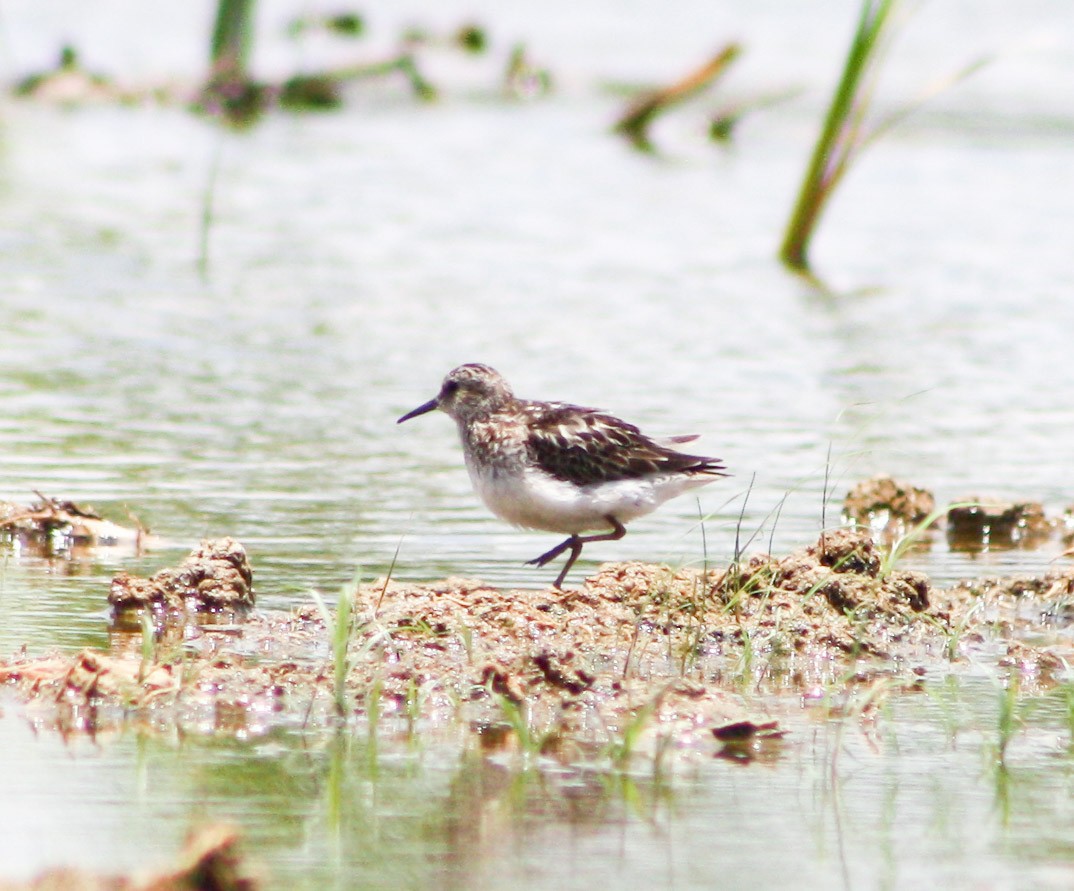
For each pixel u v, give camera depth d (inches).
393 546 566.3
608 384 791.7
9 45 1776.6
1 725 394.6
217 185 1270.9
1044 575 541.3
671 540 582.2
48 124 1485.0
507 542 577.6
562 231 1170.6
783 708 428.5
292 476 648.4
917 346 896.9
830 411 762.2
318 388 780.6
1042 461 701.3
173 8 2103.8
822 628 480.4
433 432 723.4
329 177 1326.3
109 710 408.2
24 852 320.5
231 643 461.4
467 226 1174.3
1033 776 381.4
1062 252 1147.9
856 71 1074.1
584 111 1673.2
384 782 367.9
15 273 979.3
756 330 920.3
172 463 657.6
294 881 314.5
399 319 915.4
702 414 746.2
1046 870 328.2
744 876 322.7
